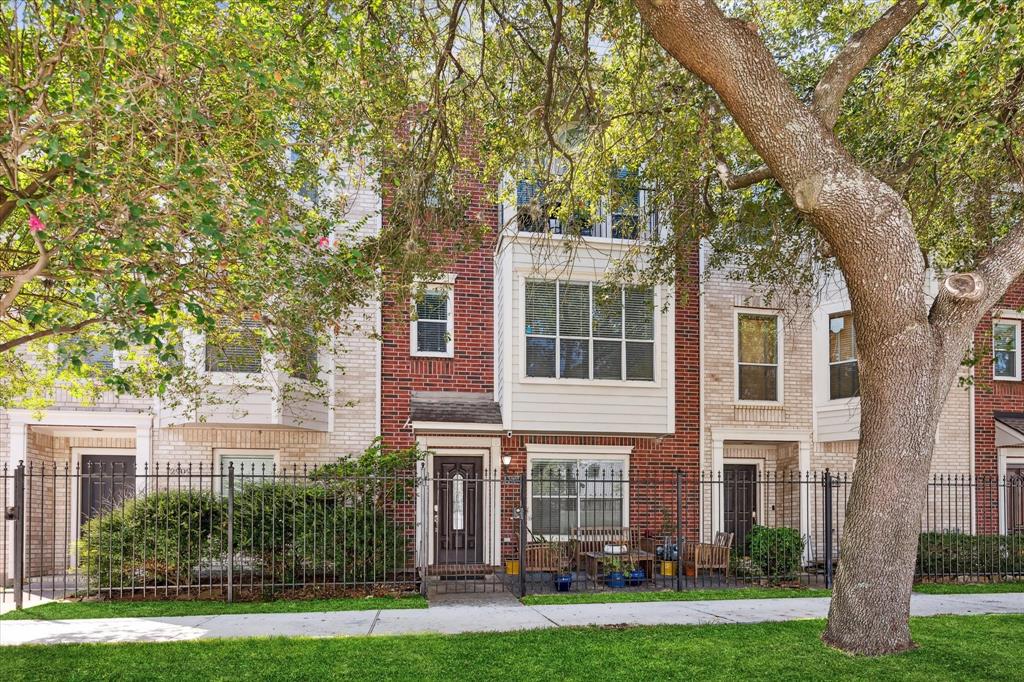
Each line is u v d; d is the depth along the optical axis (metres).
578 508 14.91
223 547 11.45
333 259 7.45
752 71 7.13
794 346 16.48
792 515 16.25
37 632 8.48
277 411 13.10
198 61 7.28
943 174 10.44
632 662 6.95
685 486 15.65
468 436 14.90
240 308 7.52
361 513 12.00
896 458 7.12
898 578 7.17
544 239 14.14
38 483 13.89
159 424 13.73
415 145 10.59
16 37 6.94
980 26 9.29
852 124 11.06
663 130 11.05
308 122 8.61
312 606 10.27
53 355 10.82
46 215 5.51
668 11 7.07
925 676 6.36
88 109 6.00
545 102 10.30
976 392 16.70
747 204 12.32
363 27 9.00
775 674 6.48
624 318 15.04
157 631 8.53
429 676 6.50
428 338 15.07
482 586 12.42
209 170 6.41
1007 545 14.28
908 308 7.09
